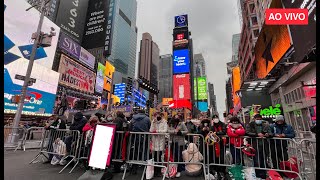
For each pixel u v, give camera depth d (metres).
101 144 5.50
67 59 49.12
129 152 5.88
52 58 35.31
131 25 189.88
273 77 18.75
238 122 5.94
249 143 6.00
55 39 36.19
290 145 5.68
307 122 13.64
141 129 6.22
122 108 27.50
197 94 199.00
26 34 26.86
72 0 97.44
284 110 17.75
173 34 106.94
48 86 32.88
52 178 5.17
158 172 5.88
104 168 5.25
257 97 22.84
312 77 12.73
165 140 6.27
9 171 5.56
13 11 24.88
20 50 25.53
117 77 149.38
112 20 102.00
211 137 5.87
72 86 50.25
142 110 6.63
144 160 5.98
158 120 6.19
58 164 6.82
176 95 94.00
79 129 6.95
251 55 36.34
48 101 32.53
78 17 99.62
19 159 7.34
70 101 46.72
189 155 5.94
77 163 6.19
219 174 5.74
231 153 5.95
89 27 101.94
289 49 13.19
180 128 6.18
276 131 6.44
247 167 5.39
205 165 5.98
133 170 6.06
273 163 5.72
